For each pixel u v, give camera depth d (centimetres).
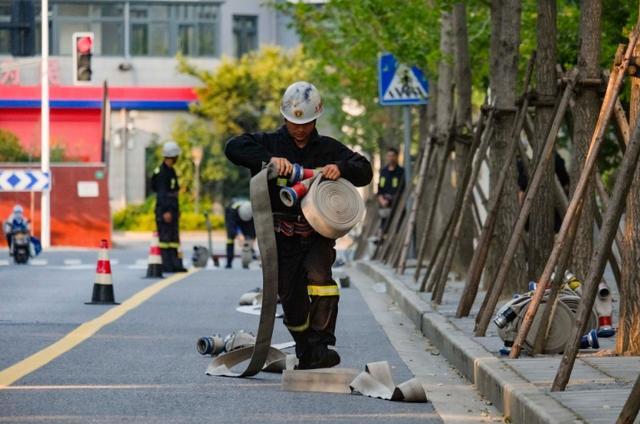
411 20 4781
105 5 12962
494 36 3747
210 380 2209
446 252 3344
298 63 12725
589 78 2653
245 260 6244
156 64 13025
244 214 6191
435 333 2828
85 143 12638
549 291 2305
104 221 9300
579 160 2675
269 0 7250
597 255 1845
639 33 2152
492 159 3434
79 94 12612
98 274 3784
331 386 2095
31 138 12438
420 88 5228
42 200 8981
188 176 12700
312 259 2139
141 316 3378
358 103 9619
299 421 1820
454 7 4294
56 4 12875
